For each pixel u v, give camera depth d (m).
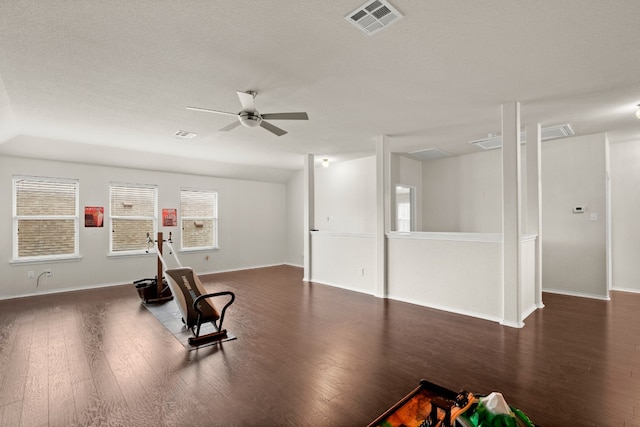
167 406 2.14
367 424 1.95
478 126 4.48
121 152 5.75
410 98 3.43
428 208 7.00
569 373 2.56
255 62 2.61
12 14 1.96
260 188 8.32
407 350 3.01
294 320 3.92
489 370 2.61
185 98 3.36
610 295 5.06
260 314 4.17
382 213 5.00
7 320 3.95
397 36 2.25
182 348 3.10
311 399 2.21
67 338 3.35
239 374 2.57
